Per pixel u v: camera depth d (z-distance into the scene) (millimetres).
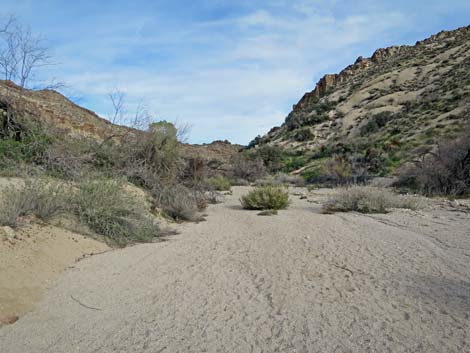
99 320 4434
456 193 20188
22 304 4633
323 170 37281
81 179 10180
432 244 8281
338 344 3863
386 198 15156
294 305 4898
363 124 55062
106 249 7695
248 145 80188
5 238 5941
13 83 13000
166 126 15398
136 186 13188
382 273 6164
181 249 8141
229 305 4934
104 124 20141
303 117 69312
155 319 4496
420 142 35219
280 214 14133
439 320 4352
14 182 9312
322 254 7562
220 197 21047
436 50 74125
